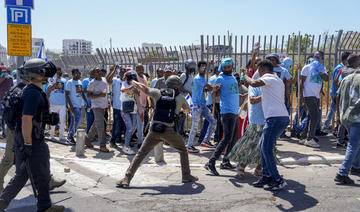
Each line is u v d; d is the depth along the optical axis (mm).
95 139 9086
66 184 5180
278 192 4805
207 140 7855
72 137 8336
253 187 5070
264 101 4863
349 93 5156
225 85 5781
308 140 7711
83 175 5637
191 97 7652
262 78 4812
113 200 4512
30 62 3629
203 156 7125
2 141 8508
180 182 5340
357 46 9477
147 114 8383
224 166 6109
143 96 8039
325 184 5172
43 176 3740
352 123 5098
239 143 5445
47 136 9289
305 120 8133
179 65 9609
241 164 5535
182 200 4508
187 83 7918
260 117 5297
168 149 7891
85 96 8211
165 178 5555
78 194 4746
